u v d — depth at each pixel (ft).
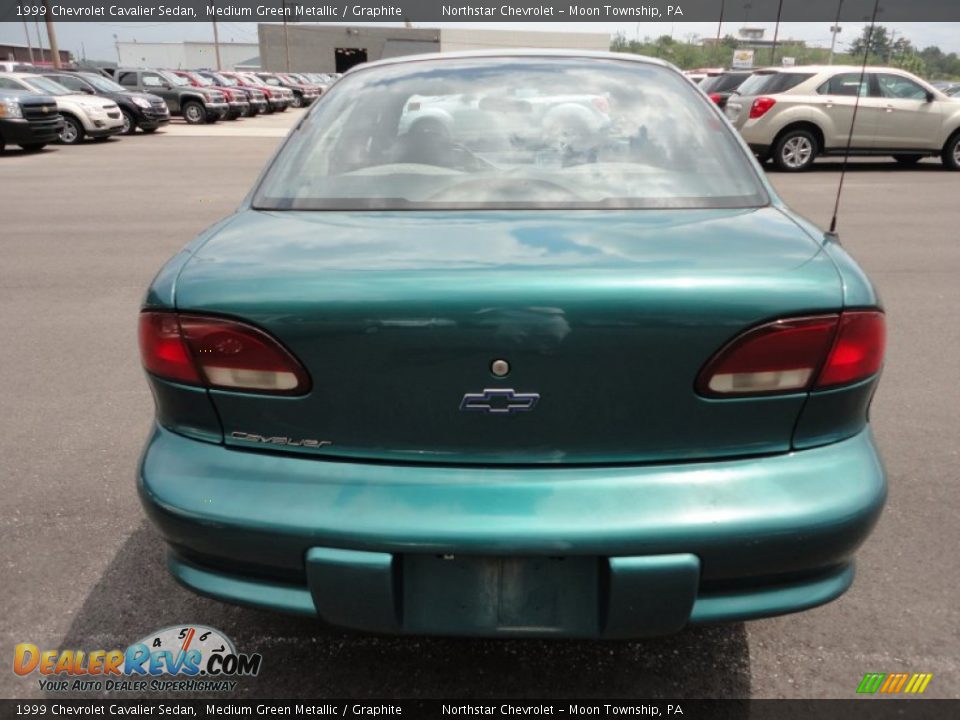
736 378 5.35
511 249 5.76
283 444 5.69
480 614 5.54
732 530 5.24
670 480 5.40
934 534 9.04
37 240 25.68
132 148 56.75
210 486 5.64
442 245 5.89
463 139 7.70
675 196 6.97
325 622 5.66
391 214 6.77
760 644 7.35
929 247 23.93
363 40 175.32
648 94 8.23
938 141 42.39
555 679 6.96
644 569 5.22
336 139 7.92
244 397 5.63
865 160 49.42
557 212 6.68
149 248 24.47
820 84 41.22
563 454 5.47
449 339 5.26
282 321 5.41
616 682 6.91
